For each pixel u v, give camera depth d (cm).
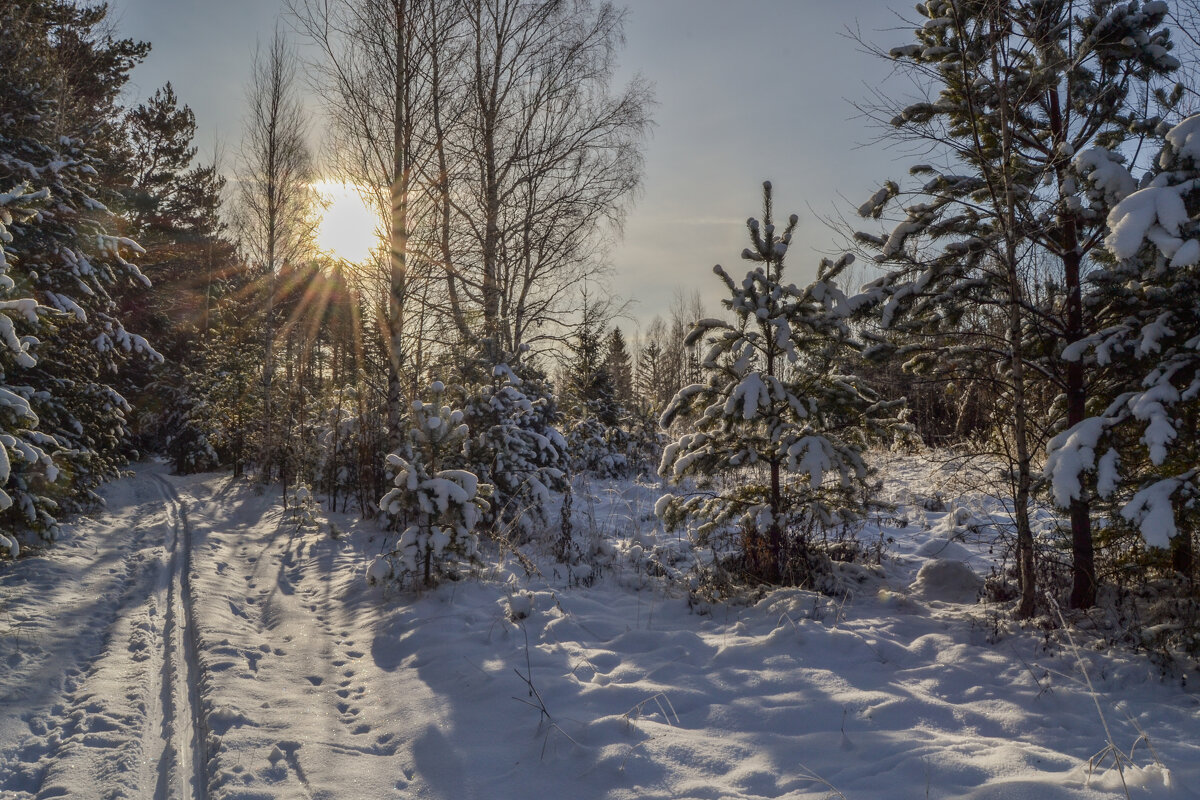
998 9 586
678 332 4303
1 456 668
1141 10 580
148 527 1166
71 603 712
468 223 1419
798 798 352
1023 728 424
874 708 445
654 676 523
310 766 402
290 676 546
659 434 2081
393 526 1055
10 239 716
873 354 668
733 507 739
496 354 1273
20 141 1157
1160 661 491
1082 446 521
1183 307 543
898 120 659
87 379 1276
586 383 2064
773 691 488
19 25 1425
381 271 1077
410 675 543
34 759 413
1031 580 598
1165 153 495
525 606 651
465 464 984
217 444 2259
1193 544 573
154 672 546
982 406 802
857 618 624
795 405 683
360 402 1330
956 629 588
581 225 1638
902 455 1556
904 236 645
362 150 1050
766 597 665
